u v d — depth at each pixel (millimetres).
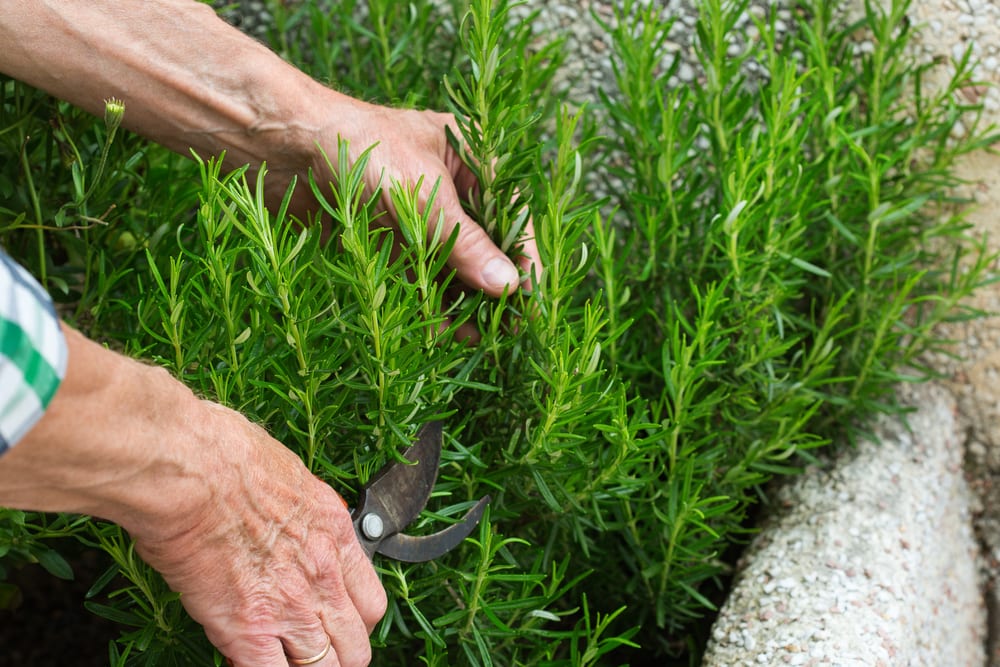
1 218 740
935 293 908
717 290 719
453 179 785
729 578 887
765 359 786
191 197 759
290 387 634
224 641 625
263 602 618
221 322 666
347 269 646
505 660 733
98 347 534
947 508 898
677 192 826
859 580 802
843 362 879
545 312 693
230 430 594
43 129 743
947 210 906
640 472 770
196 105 725
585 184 927
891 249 897
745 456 812
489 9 678
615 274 774
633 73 841
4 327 489
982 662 927
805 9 914
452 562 743
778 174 801
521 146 829
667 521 750
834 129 828
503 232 730
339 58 967
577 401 668
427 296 655
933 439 905
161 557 594
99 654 898
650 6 815
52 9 695
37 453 515
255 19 961
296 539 618
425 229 647
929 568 842
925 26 890
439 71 914
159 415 555
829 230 873
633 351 811
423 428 669
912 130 890
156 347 698
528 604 683
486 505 687
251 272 632
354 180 630
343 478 688
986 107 895
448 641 741
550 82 882
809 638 765
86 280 715
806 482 882
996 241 904
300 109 726
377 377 644
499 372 731
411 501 666
